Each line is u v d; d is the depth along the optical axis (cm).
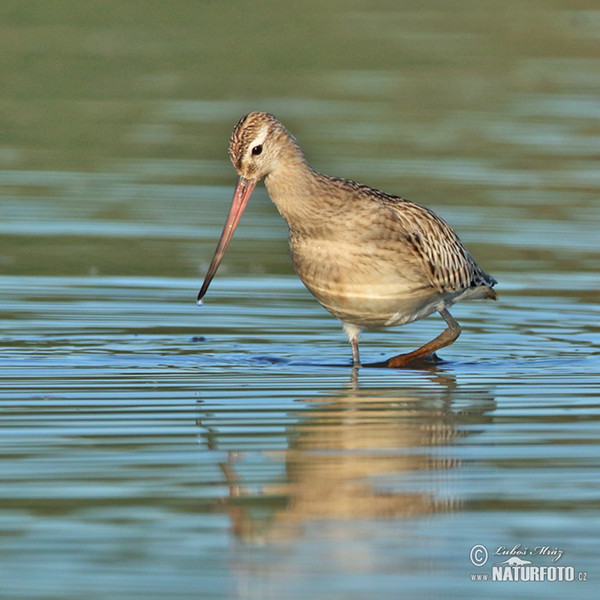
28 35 2986
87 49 2930
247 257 1923
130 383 1318
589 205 2138
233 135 1413
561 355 1478
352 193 1413
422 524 944
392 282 1426
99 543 896
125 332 1551
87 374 1353
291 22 3152
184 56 2916
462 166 2327
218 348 1492
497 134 2519
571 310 1689
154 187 2241
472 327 1622
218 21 3133
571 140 2494
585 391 1303
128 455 1073
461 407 1239
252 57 2955
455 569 874
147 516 945
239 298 1727
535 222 2041
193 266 1859
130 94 2716
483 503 979
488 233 1988
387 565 877
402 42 3069
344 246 1407
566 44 3095
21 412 1198
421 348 1458
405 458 1080
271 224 2109
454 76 2884
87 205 2130
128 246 1942
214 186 2259
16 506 956
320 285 1437
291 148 1405
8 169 2309
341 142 2434
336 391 1302
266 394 1284
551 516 954
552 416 1205
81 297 1702
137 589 830
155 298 1708
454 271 1472
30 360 1410
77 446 1095
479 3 3366
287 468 1049
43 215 2073
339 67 2919
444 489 1006
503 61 2984
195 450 1091
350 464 1062
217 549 894
